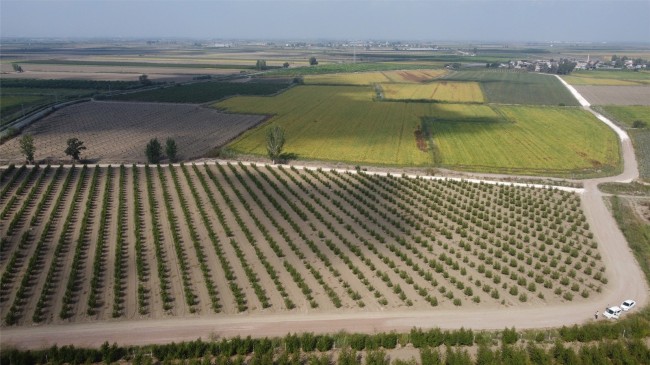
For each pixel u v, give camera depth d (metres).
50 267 72.56
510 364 51.41
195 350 53.69
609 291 70.12
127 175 115.25
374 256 79.62
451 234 87.75
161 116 187.25
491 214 96.94
